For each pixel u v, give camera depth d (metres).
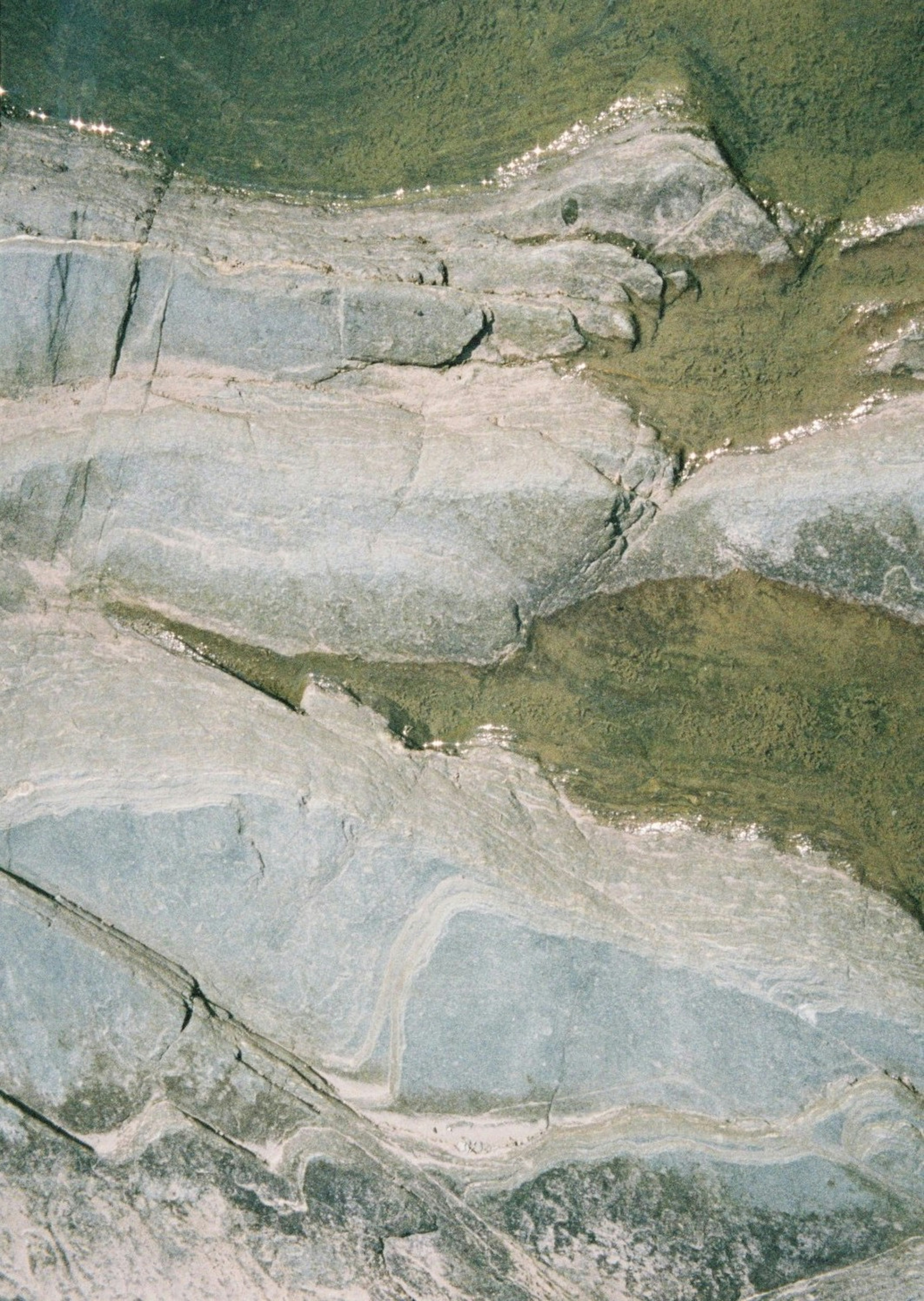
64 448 5.17
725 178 5.08
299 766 4.76
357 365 5.26
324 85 5.65
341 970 4.64
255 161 5.66
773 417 5.16
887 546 4.87
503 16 5.46
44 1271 4.68
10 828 4.78
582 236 5.27
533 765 5.09
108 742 4.84
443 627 5.14
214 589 5.19
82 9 5.79
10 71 5.79
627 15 5.32
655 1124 4.44
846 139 5.13
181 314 5.21
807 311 5.17
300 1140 4.56
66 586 5.28
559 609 5.19
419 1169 4.52
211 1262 4.61
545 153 5.41
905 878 4.80
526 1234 4.51
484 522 5.03
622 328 5.21
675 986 4.48
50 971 4.68
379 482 5.04
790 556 4.98
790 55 5.16
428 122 5.55
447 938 4.57
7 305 5.20
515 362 5.29
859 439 4.95
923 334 5.02
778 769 5.02
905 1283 4.30
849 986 4.43
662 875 4.73
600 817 4.98
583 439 5.04
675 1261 4.44
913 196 5.08
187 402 5.23
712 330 5.23
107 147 5.68
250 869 4.69
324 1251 4.57
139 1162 4.64
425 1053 4.55
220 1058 4.59
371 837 4.66
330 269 5.18
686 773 5.05
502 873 4.61
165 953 4.74
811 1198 4.34
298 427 5.16
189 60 5.75
